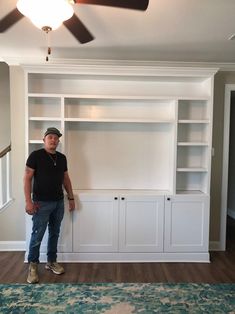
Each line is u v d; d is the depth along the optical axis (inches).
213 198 145.5
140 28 96.6
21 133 138.3
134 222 129.0
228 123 142.8
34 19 65.9
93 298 98.5
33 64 120.7
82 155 139.3
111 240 129.2
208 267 125.0
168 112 138.3
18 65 135.4
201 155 139.9
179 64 137.0
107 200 128.0
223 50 119.9
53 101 136.1
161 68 123.3
